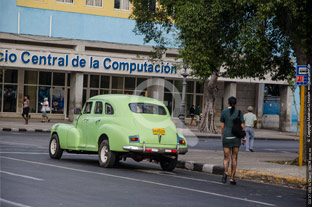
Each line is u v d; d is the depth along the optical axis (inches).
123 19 1987.0
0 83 1829.5
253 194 477.1
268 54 845.2
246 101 2182.6
